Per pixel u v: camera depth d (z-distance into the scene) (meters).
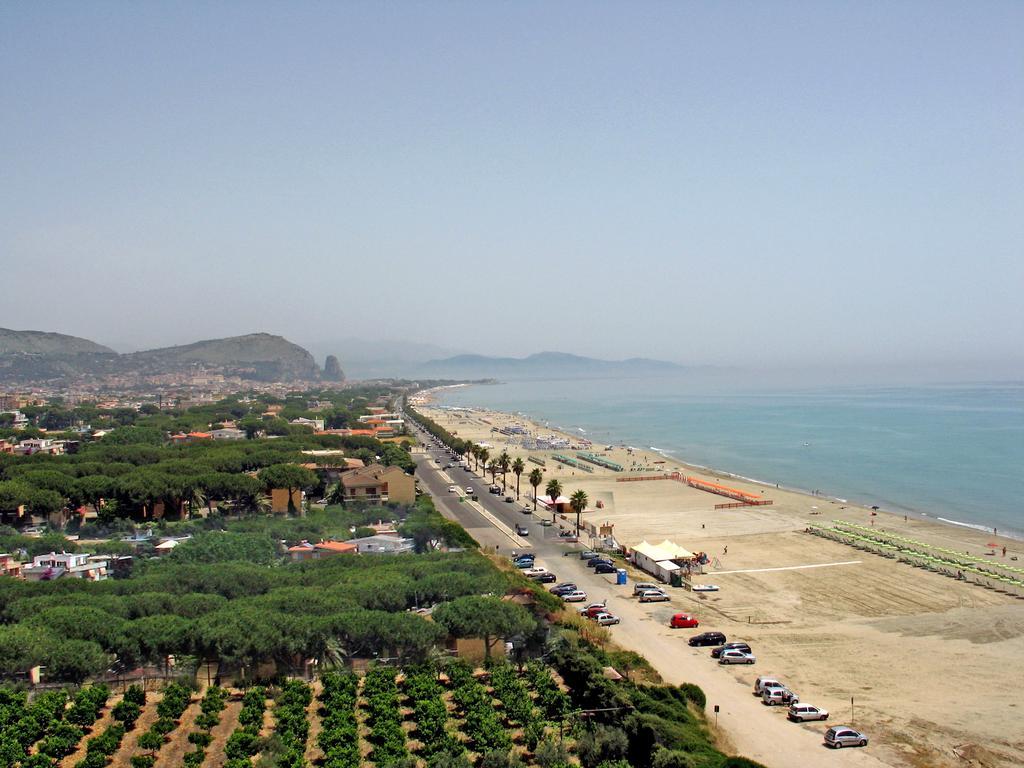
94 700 71.25
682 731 67.62
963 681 85.56
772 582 126.69
